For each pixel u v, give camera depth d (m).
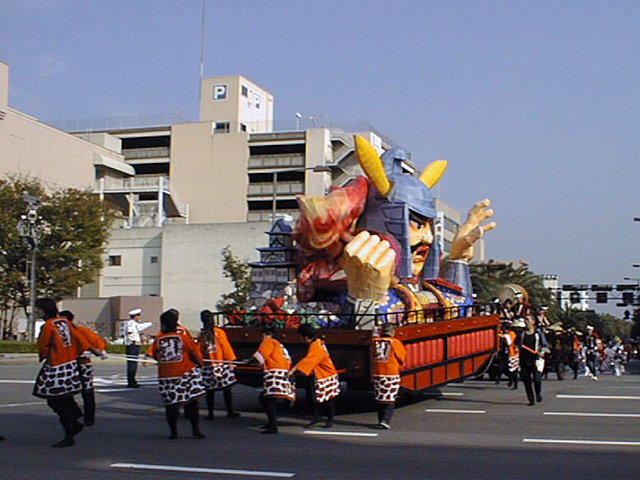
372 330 12.01
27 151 58.47
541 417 13.19
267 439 10.70
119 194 68.62
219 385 12.59
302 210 14.41
